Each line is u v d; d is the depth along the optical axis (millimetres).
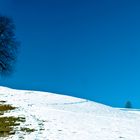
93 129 32469
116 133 31422
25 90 61844
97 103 58906
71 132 30453
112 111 51562
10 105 43031
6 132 29766
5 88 60875
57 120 35406
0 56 68875
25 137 28078
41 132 29875
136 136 30750
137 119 45375
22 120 34531
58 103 51594
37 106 44062
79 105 52781
